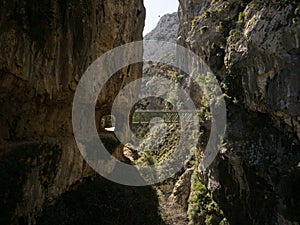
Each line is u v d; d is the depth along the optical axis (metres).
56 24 14.22
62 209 14.80
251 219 18.59
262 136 19.38
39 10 13.26
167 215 22.64
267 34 18.66
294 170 17.05
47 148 14.24
